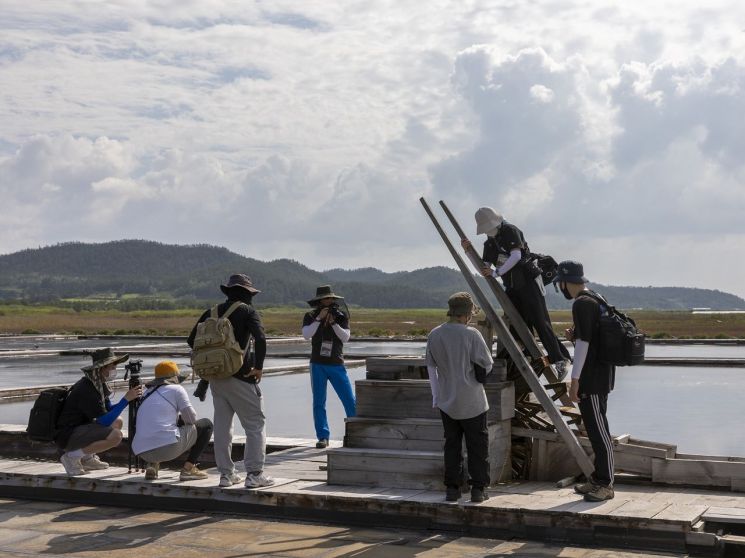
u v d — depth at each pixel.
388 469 7.74
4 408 17.45
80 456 8.52
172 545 6.68
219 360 7.65
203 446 8.45
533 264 7.96
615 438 8.21
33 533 7.09
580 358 7.01
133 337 54.56
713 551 6.18
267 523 7.42
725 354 34.03
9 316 126.56
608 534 6.50
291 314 175.38
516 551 6.39
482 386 7.17
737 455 10.99
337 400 18.39
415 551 6.43
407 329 70.25
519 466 8.27
